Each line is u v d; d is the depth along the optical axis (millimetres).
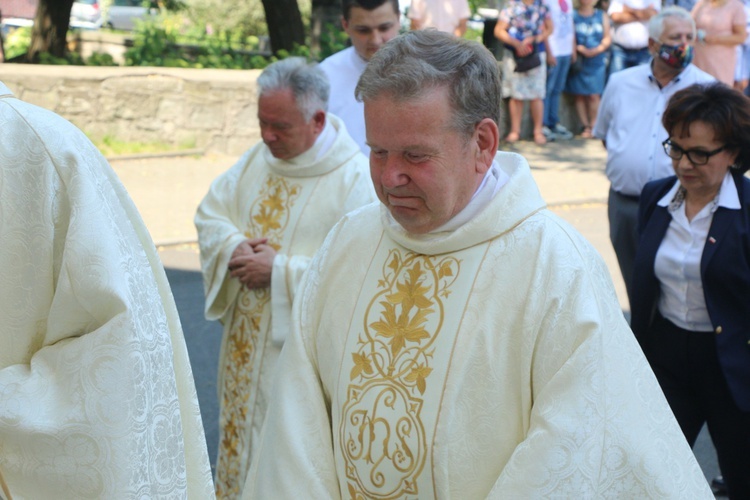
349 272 2338
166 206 9211
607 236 9000
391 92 2002
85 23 21953
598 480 2006
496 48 12680
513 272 2139
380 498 2184
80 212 1850
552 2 12156
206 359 6145
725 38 10328
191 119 11102
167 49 13852
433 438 2127
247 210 3855
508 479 2002
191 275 7664
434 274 2205
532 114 12352
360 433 2205
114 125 11008
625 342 2129
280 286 3633
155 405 1870
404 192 2072
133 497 1793
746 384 3449
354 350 2260
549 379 2057
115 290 1813
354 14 4438
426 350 2166
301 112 3668
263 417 3773
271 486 2252
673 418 2166
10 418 1795
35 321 1888
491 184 2188
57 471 1797
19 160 1866
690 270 3504
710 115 3391
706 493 2133
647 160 5383
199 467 2107
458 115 2021
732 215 3471
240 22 20562
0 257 1855
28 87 10727
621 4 12445
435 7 10188
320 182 3754
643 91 5480
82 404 1792
